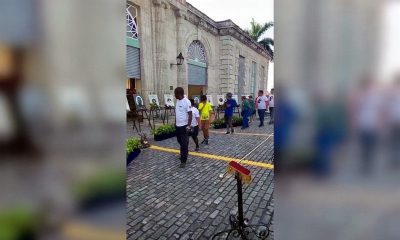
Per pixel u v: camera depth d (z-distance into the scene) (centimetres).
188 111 504
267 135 877
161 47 1241
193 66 1507
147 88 1189
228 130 929
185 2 1368
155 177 446
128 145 544
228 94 930
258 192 376
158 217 310
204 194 374
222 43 1727
